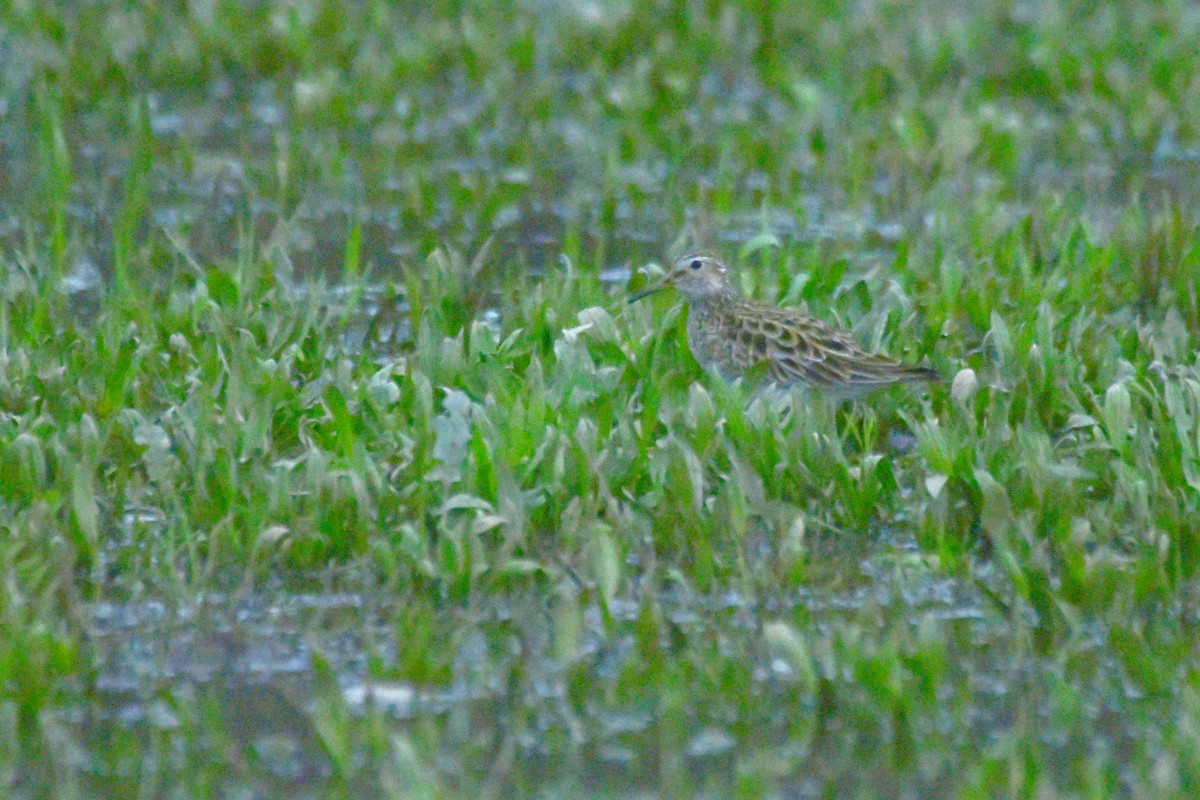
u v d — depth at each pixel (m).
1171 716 9.56
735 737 9.35
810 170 19.33
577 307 14.28
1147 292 15.16
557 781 8.92
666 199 18.09
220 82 21.89
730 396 11.79
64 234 16.16
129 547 10.88
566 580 10.70
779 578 10.71
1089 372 13.23
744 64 22.86
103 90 21.12
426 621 10.06
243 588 10.51
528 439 11.38
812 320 12.88
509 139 20.14
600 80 21.64
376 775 8.94
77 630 10.09
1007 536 10.98
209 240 17.00
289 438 12.02
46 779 8.87
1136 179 17.81
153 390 12.66
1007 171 19.14
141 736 9.25
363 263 16.56
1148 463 11.26
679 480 11.02
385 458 11.60
